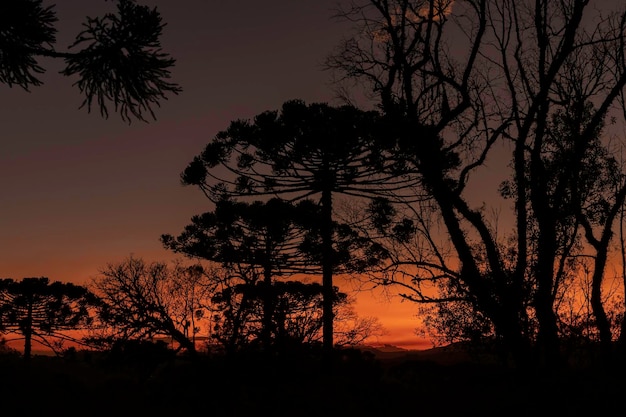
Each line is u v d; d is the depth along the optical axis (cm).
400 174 1997
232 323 1920
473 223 1438
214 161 2309
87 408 1723
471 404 1432
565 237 1545
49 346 3020
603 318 1453
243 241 2172
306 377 1878
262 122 2130
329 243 2019
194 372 1884
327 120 2023
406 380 1888
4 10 615
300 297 1964
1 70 647
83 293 3088
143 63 657
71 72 655
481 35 1447
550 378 1342
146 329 2128
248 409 1748
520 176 1459
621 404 1229
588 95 1584
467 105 1445
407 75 1472
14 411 1541
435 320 1836
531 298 1489
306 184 2194
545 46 1446
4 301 3123
